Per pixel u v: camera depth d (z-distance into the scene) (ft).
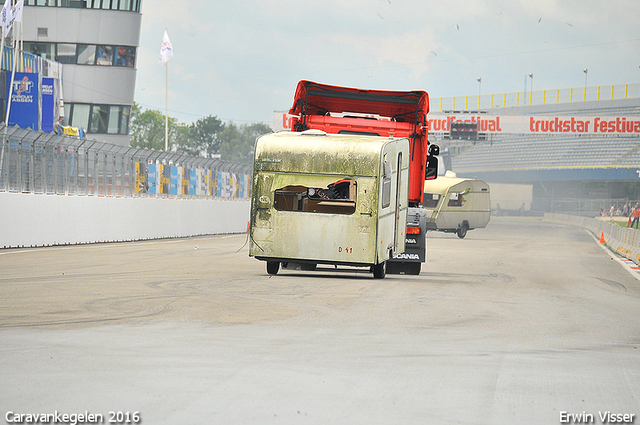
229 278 77.30
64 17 330.95
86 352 37.37
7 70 257.96
